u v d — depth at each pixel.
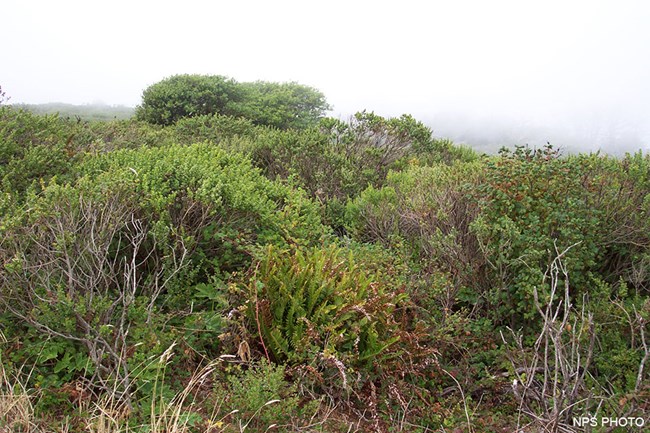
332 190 7.80
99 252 3.58
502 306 4.37
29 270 3.45
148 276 4.07
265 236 4.66
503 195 4.47
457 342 4.10
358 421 3.30
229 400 3.09
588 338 3.68
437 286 4.38
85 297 3.33
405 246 5.34
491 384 3.69
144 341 3.30
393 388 3.38
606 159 6.25
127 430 2.72
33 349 3.15
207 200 4.28
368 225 6.26
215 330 3.66
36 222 3.56
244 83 20.53
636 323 3.75
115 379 2.95
